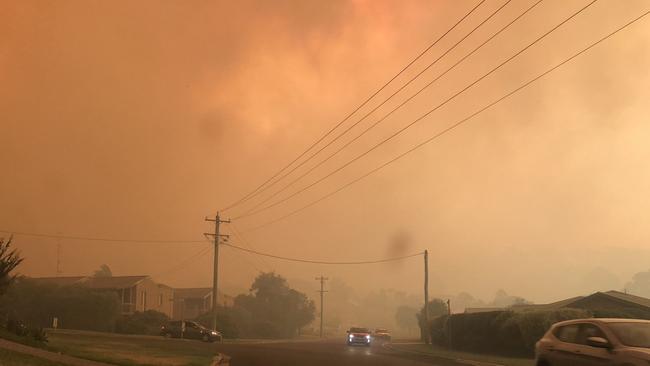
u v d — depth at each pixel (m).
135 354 25.59
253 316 87.38
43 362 16.80
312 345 46.78
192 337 50.31
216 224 56.69
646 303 37.78
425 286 56.81
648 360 9.66
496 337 36.75
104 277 79.25
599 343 10.73
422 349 43.38
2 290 21.47
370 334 48.62
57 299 60.94
